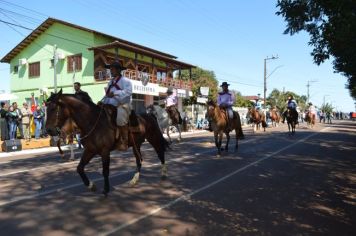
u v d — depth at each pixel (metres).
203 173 11.11
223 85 15.78
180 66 42.19
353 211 7.42
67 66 36.41
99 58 34.88
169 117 19.78
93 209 7.25
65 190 8.83
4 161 14.68
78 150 17.86
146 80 33.62
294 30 9.08
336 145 19.39
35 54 39.19
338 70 12.48
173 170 11.55
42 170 11.78
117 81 8.51
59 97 7.70
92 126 7.85
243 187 9.33
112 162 13.20
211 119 14.48
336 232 6.19
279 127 38.94
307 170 11.87
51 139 20.77
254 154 15.39
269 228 6.33
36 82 39.25
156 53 38.78
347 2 6.99
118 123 8.29
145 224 6.44
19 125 21.00
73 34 35.66
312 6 8.36
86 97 8.15
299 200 8.19
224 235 5.97
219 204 7.75
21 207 7.37
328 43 8.96
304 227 6.41
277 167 12.33
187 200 8.02
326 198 8.41
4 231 6.00
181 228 6.27
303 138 23.42
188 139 23.08
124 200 7.95
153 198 8.16
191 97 43.59
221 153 15.62
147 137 9.84
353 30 7.24
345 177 10.80
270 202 7.98
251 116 29.64
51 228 6.16
